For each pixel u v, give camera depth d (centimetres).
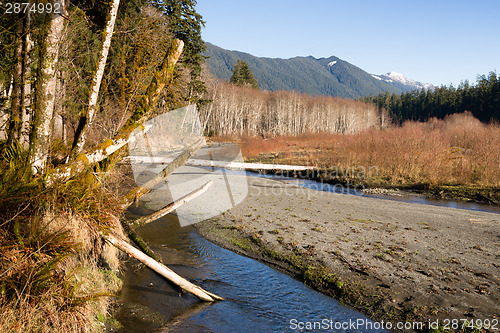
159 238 743
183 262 621
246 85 8262
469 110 9738
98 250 452
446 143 2212
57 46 370
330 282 550
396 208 1095
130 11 1083
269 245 721
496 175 1541
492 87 8962
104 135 573
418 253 661
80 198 397
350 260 627
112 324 386
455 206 1211
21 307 298
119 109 618
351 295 509
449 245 711
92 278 409
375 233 797
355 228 839
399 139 2120
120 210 444
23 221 341
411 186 1536
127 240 473
